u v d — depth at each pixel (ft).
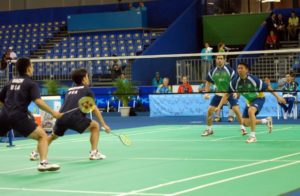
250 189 22.50
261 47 86.28
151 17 104.06
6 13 113.09
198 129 55.06
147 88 82.02
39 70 94.94
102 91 84.84
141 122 68.49
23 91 28.27
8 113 28.25
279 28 88.02
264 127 54.39
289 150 35.81
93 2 113.19
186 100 76.84
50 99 50.60
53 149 39.81
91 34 101.35
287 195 21.18
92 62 94.99
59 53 100.83
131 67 88.28
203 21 97.45
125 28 99.35
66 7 109.50
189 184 23.98
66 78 93.09
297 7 99.66
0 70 80.07
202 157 33.22
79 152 37.78
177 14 103.04
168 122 67.36
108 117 79.00
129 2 108.06
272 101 71.41
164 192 22.24
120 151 37.42
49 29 107.34
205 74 80.38
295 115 70.54
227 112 72.79
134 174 27.35
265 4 100.99
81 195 22.29
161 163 31.04
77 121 32.27
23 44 106.63
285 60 78.07
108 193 22.49
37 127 28.58
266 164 29.58
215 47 97.25
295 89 69.56
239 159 31.83
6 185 25.25
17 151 39.65
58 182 25.64
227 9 100.17
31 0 116.78
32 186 24.80
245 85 42.22
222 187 23.04
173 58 90.79
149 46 88.69
